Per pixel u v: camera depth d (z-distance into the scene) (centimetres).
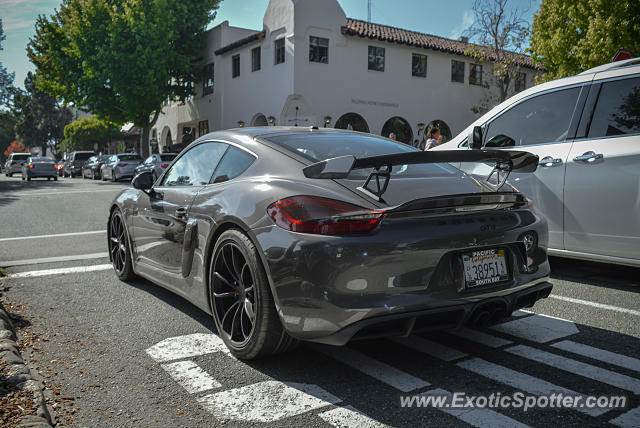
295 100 2291
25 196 1603
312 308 250
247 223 280
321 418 229
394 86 2522
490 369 280
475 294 267
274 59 2378
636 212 409
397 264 248
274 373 278
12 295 437
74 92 3130
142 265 428
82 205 1291
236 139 350
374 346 316
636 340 324
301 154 308
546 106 488
